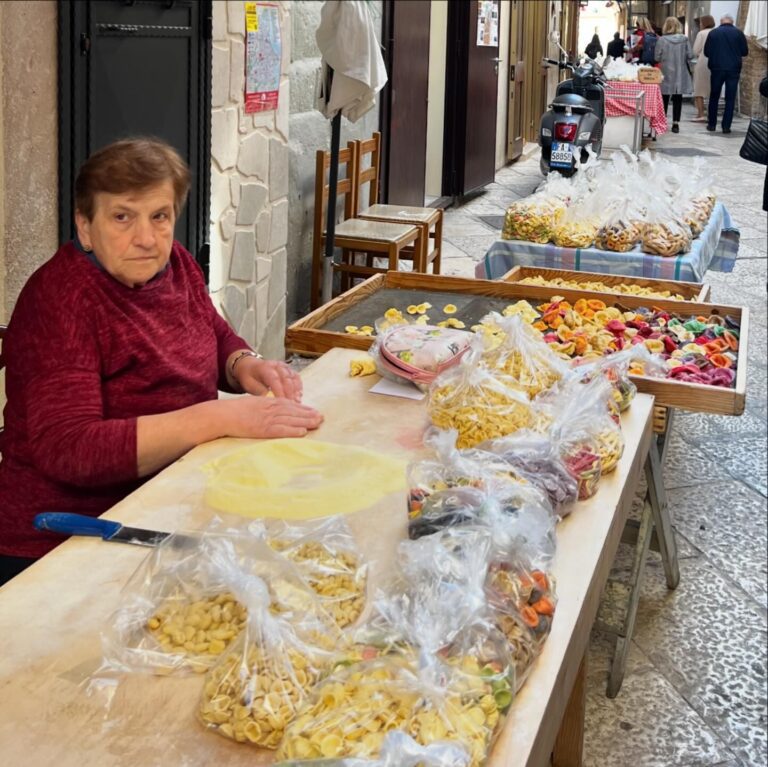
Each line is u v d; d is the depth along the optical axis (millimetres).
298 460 1839
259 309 5008
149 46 3707
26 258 3203
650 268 3924
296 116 5504
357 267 5586
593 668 2818
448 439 1602
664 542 3080
